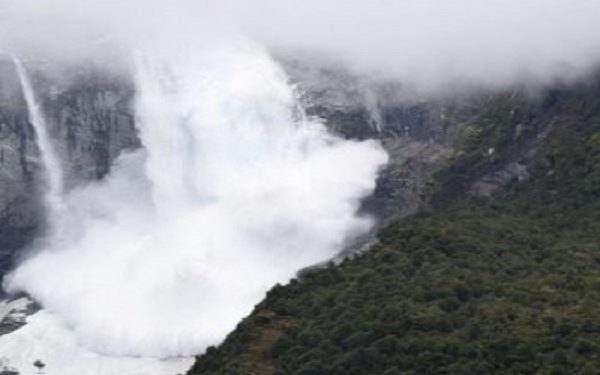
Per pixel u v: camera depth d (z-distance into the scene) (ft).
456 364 625.00
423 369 632.79
